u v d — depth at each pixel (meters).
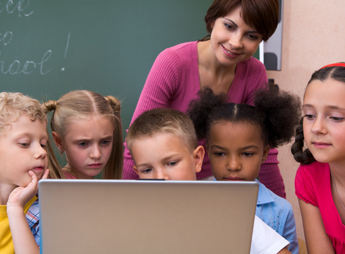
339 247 0.84
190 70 1.16
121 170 1.10
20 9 1.60
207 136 1.01
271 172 1.17
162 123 0.82
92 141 0.93
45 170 0.76
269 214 0.92
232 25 0.97
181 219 0.47
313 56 1.85
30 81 1.62
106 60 1.62
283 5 1.68
